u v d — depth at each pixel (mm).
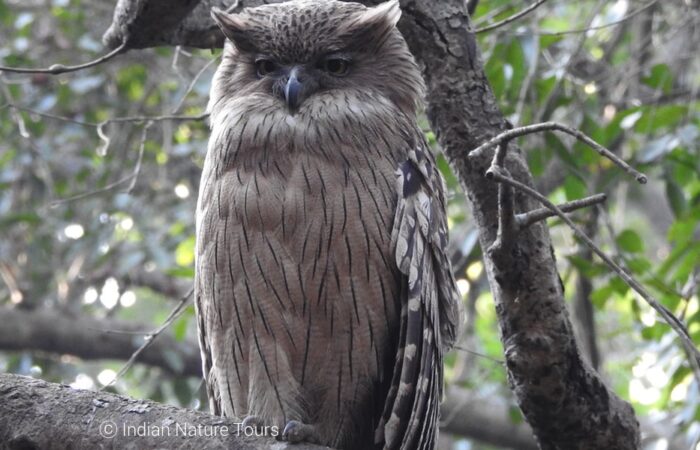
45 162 15133
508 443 16344
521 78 11445
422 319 7762
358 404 8086
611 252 12211
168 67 15977
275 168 7797
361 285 7750
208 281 7996
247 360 8070
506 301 7699
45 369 16219
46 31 16922
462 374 16297
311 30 8375
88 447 6539
